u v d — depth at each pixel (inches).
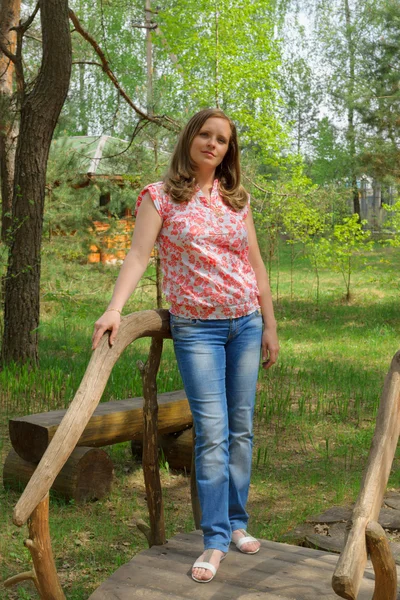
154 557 118.6
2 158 448.5
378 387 357.4
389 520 183.9
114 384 330.0
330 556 120.6
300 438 273.4
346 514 189.9
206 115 115.3
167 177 116.5
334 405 317.1
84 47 459.2
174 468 235.5
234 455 120.1
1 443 255.1
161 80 740.0
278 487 218.7
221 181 119.3
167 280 116.3
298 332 552.4
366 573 113.5
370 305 684.7
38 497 88.1
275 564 115.9
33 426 202.8
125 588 107.4
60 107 366.9
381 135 637.9
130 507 201.2
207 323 114.3
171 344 482.9
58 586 95.9
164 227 114.7
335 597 104.1
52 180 609.3
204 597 104.4
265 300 124.9
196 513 134.3
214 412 113.7
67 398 314.3
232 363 118.5
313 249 697.6
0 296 414.3
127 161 555.2
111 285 621.6
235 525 122.0
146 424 123.7
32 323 375.2
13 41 480.1
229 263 115.4
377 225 1106.1
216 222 115.0
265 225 682.2
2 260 410.9
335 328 569.3
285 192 644.1
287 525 183.9
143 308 658.2
